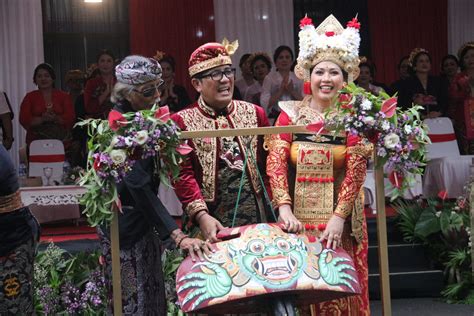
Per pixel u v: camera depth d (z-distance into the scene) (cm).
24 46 1209
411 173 434
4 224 424
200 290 380
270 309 385
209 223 417
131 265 428
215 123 443
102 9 1272
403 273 778
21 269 431
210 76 436
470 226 753
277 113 1003
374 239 836
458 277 769
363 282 456
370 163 940
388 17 1302
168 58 998
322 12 1290
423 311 716
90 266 647
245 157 440
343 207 434
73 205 963
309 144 452
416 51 1034
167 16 1252
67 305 613
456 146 983
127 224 425
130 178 412
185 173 430
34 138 1006
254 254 389
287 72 1015
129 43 1266
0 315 427
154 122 399
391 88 1045
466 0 1315
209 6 1255
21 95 1204
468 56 1027
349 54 451
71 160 1014
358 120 415
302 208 450
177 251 623
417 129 423
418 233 797
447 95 1034
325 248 406
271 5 1269
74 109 1027
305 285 379
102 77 1019
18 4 1206
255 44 1263
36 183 890
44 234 869
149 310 432
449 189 891
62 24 1261
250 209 441
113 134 401
